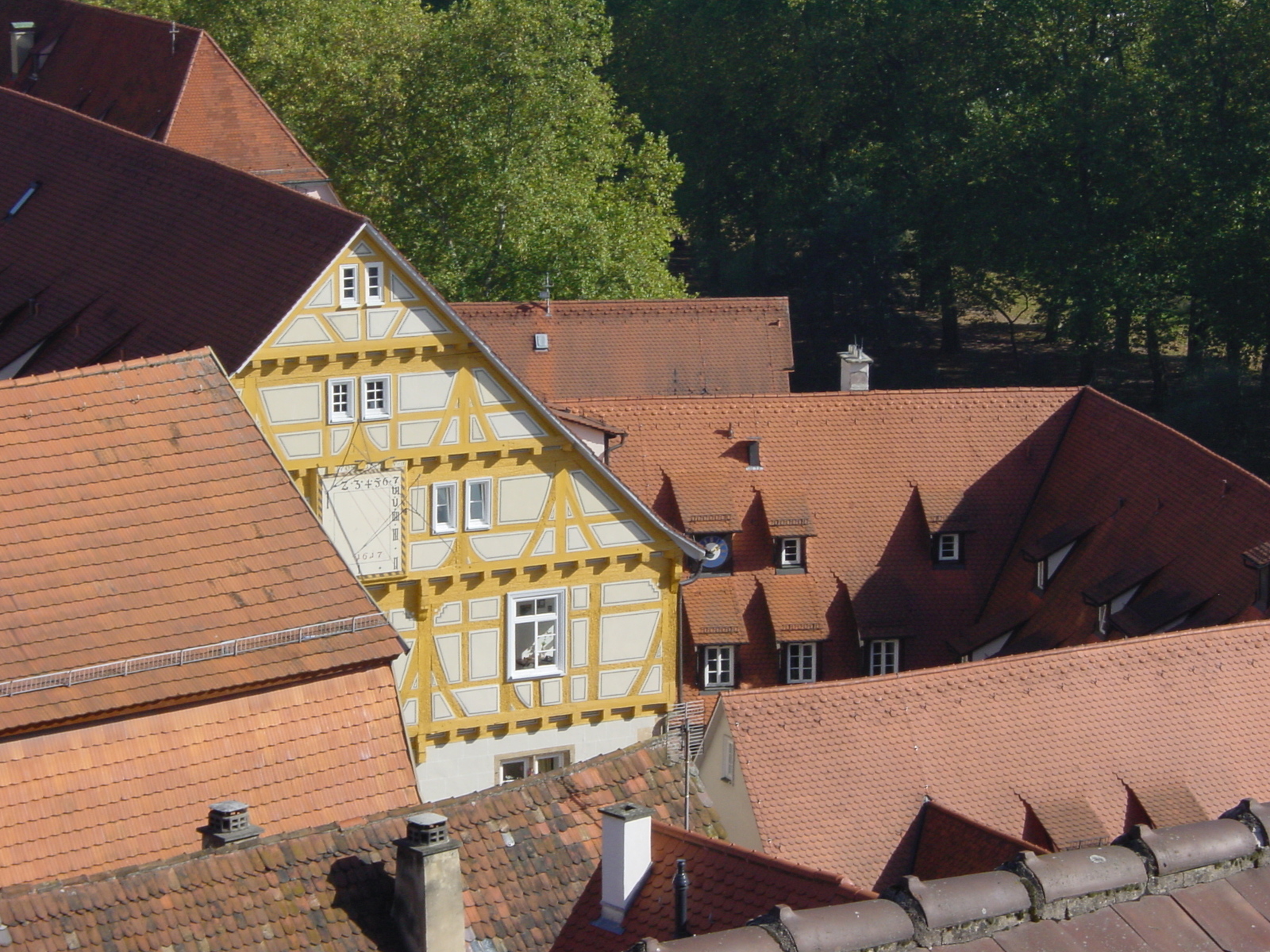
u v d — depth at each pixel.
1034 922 17.20
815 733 46.91
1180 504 63.44
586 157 109.12
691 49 139.25
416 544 55.25
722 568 66.31
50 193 68.56
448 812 28.30
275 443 53.38
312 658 33.75
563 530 56.59
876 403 70.06
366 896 25.95
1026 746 48.09
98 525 33.59
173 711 32.31
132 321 58.78
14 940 23.56
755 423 68.69
